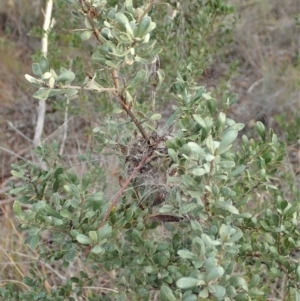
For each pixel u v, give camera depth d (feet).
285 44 14.65
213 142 3.63
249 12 14.55
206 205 3.89
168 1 8.25
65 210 4.09
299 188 8.33
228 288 3.43
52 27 9.78
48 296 5.05
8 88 13.26
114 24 3.87
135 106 4.83
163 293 3.50
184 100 4.61
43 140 7.97
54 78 3.75
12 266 8.46
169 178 3.95
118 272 6.81
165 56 8.20
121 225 4.40
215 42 9.04
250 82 13.41
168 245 4.34
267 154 4.71
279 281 6.61
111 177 6.72
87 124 10.56
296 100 12.06
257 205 6.90
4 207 10.03
